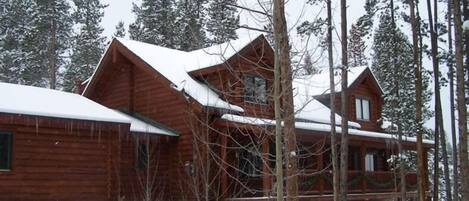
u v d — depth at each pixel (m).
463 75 17.41
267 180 19.44
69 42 41.56
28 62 38.03
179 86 21.78
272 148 22.80
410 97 24.59
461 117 17.31
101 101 26.48
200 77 23.02
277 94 9.71
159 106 23.39
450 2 22.12
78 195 18.59
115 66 25.58
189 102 20.50
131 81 24.91
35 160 17.75
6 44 38.56
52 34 39.22
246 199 20.38
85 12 44.19
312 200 22.84
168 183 22.22
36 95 19.94
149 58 23.88
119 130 19.48
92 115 18.81
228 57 20.58
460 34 17.56
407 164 28.30
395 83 24.86
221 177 20.81
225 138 19.81
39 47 39.50
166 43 40.34
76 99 21.20
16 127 17.44
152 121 23.47
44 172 17.89
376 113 31.56
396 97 24.80
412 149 29.27
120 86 25.56
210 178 20.72
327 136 23.08
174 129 22.47
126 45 24.50
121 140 20.84
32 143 17.75
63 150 18.42
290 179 10.37
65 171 18.39
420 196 21.94
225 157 19.80
